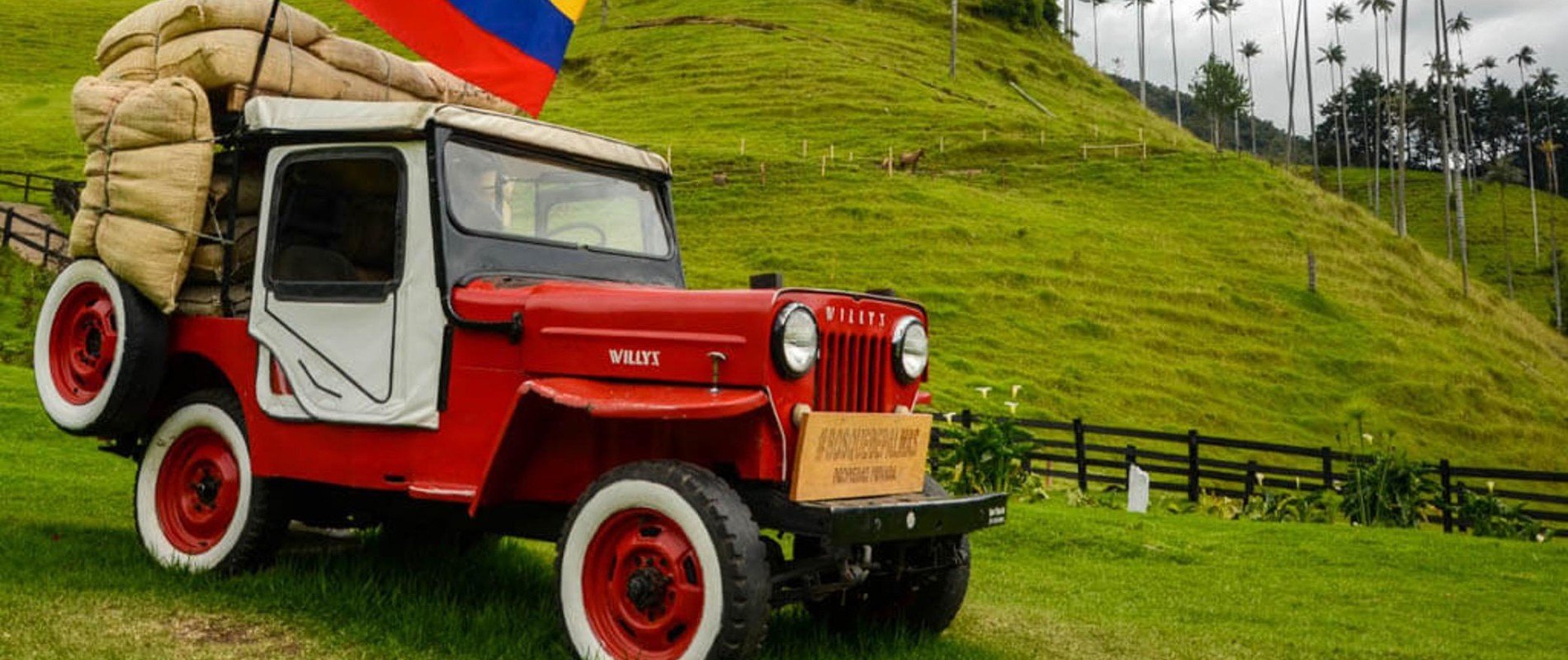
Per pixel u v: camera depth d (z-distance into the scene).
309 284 5.54
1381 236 51.56
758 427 4.55
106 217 5.93
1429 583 8.94
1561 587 8.94
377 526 6.79
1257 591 8.29
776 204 46.28
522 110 6.93
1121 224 47.69
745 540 4.35
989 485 14.06
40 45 77.62
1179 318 38.84
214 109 6.12
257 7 5.99
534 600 5.72
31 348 20.73
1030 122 64.38
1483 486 31.05
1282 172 56.06
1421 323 42.91
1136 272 41.75
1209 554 10.02
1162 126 92.56
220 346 5.88
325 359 5.45
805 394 4.68
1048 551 9.88
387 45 77.12
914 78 75.12
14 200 34.12
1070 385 32.03
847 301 4.94
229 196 5.98
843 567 4.96
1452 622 7.40
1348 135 141.50
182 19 5.89
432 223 5.21
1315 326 39.94
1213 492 18.23
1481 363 40.34
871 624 5.73
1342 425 33.50
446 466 5.12
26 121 56.12
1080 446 17.88
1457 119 139.38
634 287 5.51
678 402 4.54
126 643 4.60
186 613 5.12
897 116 64.38
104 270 5.98
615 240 6.08
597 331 4.86
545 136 5.79
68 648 4.45
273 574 5.74
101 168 5.95
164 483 6.15
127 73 6.12
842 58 77.88
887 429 5.07
